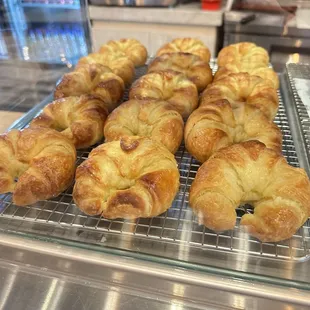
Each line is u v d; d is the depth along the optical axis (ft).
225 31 2.40
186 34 2.46
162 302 0.88
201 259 0.84
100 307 0.94
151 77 1.49
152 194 0.92
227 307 0.83
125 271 0.83
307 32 2.19
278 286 0.76
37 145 1.07
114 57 1.84
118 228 0.93
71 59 1.98
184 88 1.46
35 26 2.08
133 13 2.46
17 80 1.74
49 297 0.97
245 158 0.99
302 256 0.84
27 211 1.00
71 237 0.91
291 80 1.61
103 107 1.37
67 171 1.05
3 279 0.97
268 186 0.96
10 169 1.07
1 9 1.96
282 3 2.19
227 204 0.90
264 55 1.75
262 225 0.86
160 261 0.81
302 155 1.18
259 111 1.25
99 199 0.94
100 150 1.05
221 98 1.30
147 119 1.24
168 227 0.93
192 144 1.16
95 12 2.51
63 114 1.33
